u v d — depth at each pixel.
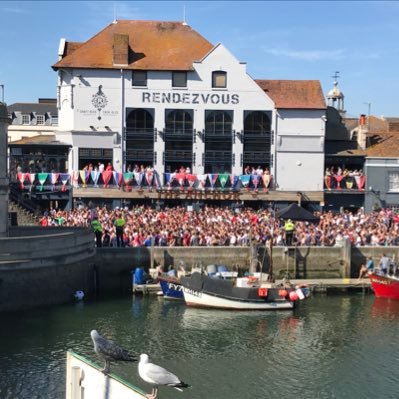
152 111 51.09
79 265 33.81
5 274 30.16
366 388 22.92
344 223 43.22
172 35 53.81
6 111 31.75
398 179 52.25
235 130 51.69
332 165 53.53
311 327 29.95
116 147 50.84
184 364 24.84
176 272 35.91
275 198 51.06
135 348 26.44
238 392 22.38
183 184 50.28
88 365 13.73
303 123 52.03
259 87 51.66
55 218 40.94
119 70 50.47
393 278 35.19
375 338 28.41
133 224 39.75
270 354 26.19
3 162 31.86
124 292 36.19
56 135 50.81
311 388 22.86
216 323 30.28
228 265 38.47
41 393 21.67
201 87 51.31
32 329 28.27
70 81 50.59
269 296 32.56
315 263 39.53
